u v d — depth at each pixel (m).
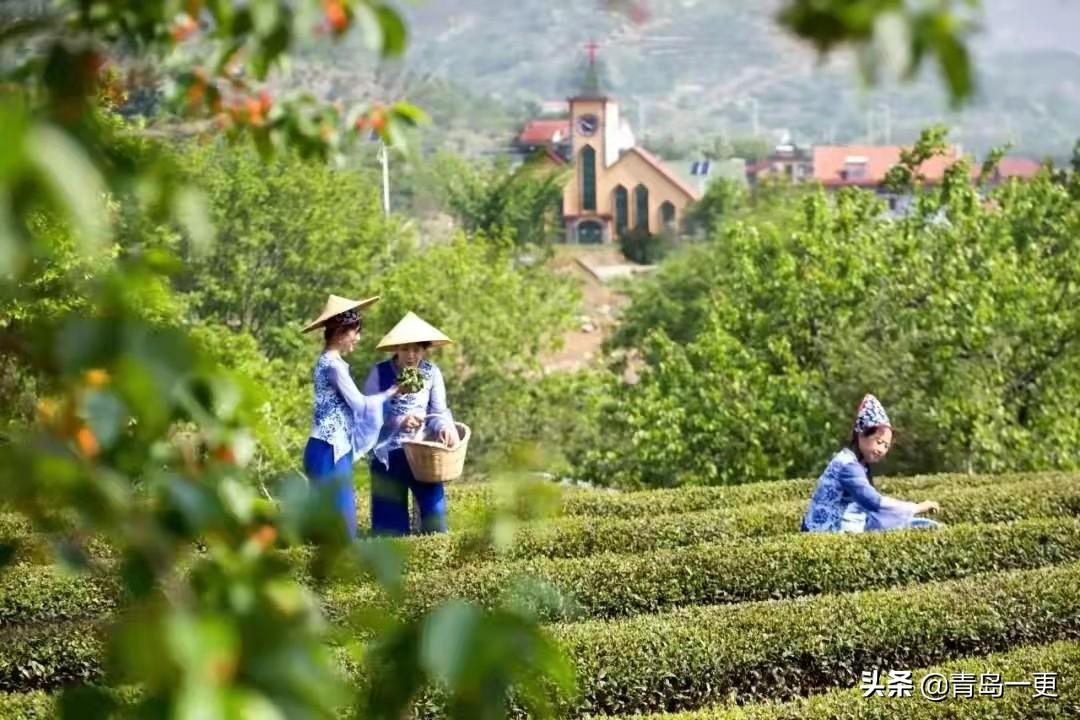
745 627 9.58
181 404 1.90
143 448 2.15
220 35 2.86
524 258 65.69
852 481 12.36
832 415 22.31
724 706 9.22
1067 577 10.40
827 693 8.74
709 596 11.30
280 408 27.27
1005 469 20.44
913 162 24.17
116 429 1.82
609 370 40.81
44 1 2.32
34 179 1.42
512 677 1.94
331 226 48.19
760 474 23.02
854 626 9.76
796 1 1.59
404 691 2.05
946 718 7.95
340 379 12.30
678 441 24.28
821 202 24.12
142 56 3.09
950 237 21.92
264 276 47.69
